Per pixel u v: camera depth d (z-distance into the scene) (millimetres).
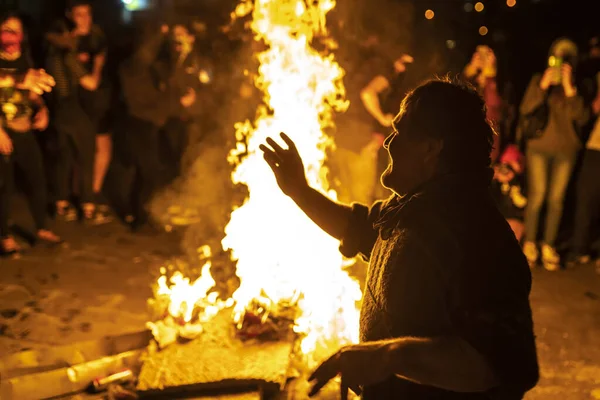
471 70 6391
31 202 6219
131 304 4691
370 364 1535
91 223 6875
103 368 3494
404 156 1727
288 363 3465
